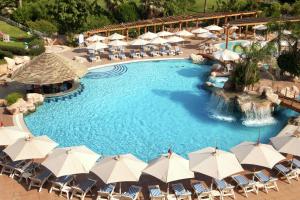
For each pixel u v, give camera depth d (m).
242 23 58.69
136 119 31.80
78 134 29.05
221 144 27.78
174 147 27.31
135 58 49.62
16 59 45.03
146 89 38.94
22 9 68.19
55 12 64.06
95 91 38.06
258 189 21.12
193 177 19.83
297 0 79.88
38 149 21.48
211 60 48.31
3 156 22.95
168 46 53.97
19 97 33.16
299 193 20.94
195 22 73.44
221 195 20.27
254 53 34.66
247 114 31.41
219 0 83.88
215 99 34.00
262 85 37.62
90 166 20.33
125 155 20.91
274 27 48.66
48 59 36.28
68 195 20.42
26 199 20.17
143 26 60.97
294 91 35.84
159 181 21.67
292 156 24.31
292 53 38.31
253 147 21.45
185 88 39.34
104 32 64.19
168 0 76.06
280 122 31.25
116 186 21.12
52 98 35.38
